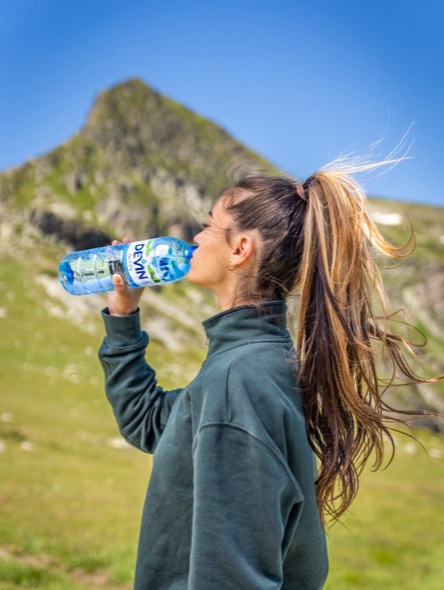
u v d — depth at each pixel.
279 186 2.78
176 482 2.48
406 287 150.25
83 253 3.29
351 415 2.63
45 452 35.31
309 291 2.60
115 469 34.56
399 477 48.59
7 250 111.44
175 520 2.48
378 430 2.69
